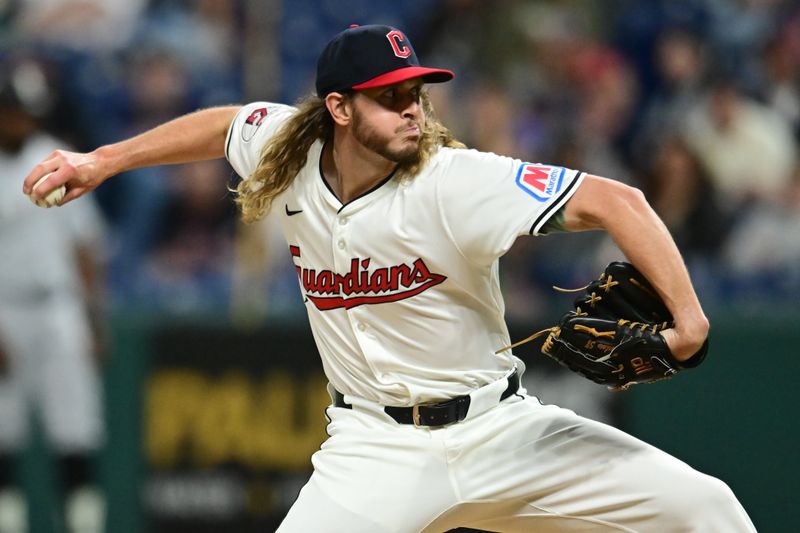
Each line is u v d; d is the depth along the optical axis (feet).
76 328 88.63
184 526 82.69
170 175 106.11
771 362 83.05
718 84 114.32
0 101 87.04
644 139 113.91
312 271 46.47
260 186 46.78
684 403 82.38
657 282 40.91
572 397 81.66
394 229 43.42
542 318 81.61
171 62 114.73
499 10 122.93
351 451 45.70
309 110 45.91
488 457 45.16
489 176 42.52
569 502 45.09
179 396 82.94
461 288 44.06
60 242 88.58
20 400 88.74
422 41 124.47
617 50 121.39
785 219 106.32
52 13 117.70
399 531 44.91
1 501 89.45
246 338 82.64
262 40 109.09
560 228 42.50
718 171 109.09
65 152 48.85
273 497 82.07
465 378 45.24
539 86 118.73
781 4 123.65
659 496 43.83
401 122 42.70
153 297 103.45
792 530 82.53
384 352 45.09
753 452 82.64
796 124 116.98
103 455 83.15
